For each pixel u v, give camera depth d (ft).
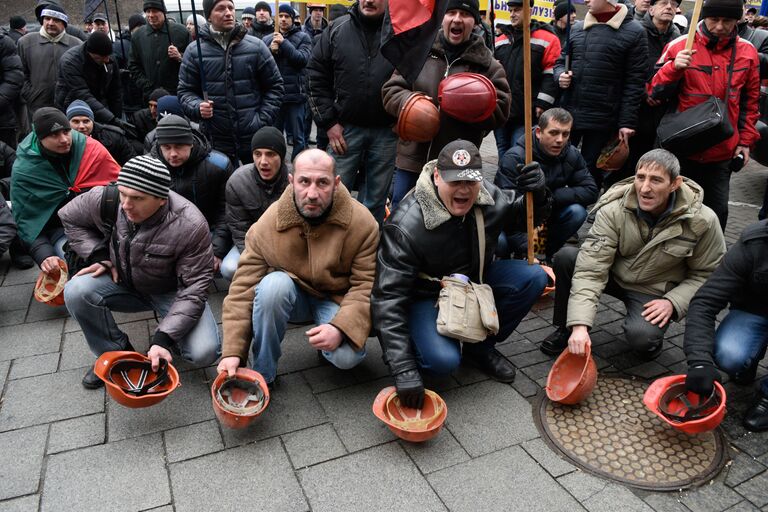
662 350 10.63
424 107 10.24
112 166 13.07
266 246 8.76
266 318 8.46
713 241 9.43
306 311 9.34
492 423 8.59
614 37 14.61
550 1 21.11
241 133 15.30
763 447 8.15
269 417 8.63
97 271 9.27
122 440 8.09
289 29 22.84
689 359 8.32
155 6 18.75
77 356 10.18
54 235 12.51
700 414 7.86
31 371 9.70
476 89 9.91
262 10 24.59
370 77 12.59
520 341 10.94
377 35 12.50
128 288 9.58
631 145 15.97
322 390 9.31
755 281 8.41
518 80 17.08
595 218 9.89
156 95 17.03
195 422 8.48
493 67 11.23
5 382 9.37
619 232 9.62
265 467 7.64
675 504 7.16
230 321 8.55
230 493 7.22
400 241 8.47
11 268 13.98
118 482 7.36
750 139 12.96
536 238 12.53
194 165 11.98
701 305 8.60
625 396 9.25
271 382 9.17
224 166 12.35
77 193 12.48
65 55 17.30
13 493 7.15
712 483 7.50
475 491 7.31
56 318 11.52
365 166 13.92
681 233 9.34
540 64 16.66
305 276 8.88
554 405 8.98
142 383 8.46
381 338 8.50
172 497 7.14
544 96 16.61
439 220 8.31
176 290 9.75
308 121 25.62
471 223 8.71
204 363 9.23
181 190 11.92
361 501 7.13
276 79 15.60
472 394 9.30
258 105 15.49
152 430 8.30
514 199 9.60
